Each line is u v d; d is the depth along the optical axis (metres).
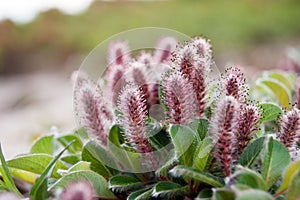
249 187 0.25
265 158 0.28
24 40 2.65
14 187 0.30
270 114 0.32
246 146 0.29
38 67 2.54
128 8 2.71
